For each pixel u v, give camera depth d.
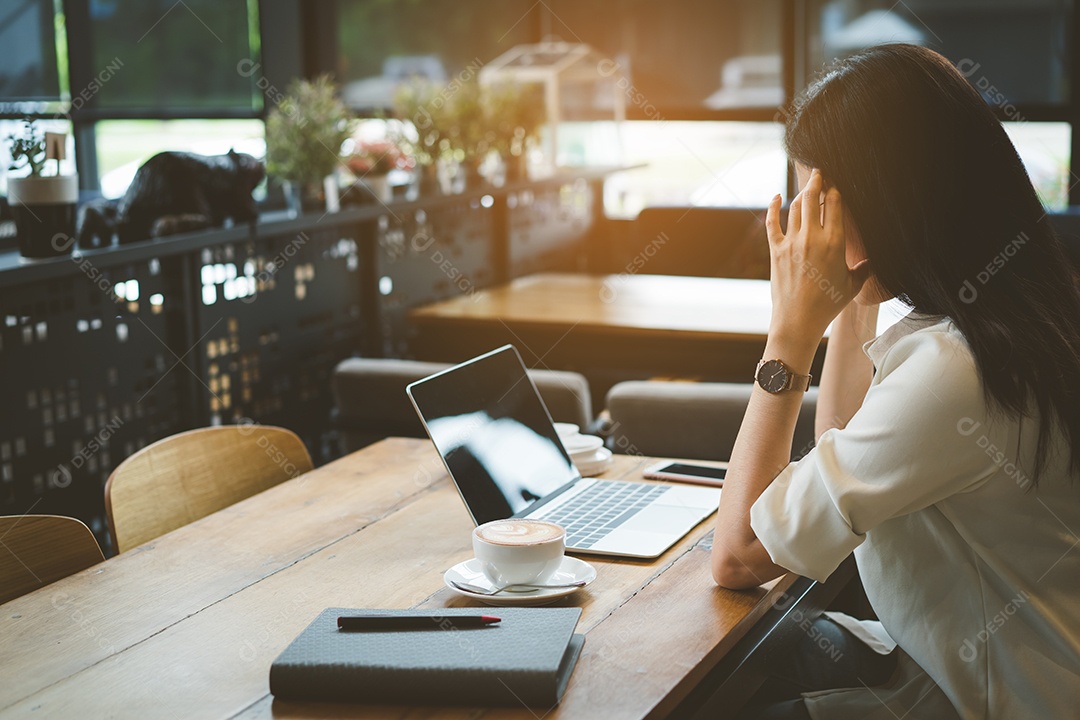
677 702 1.12
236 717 1.06
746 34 5.14
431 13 4.90
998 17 4.81
